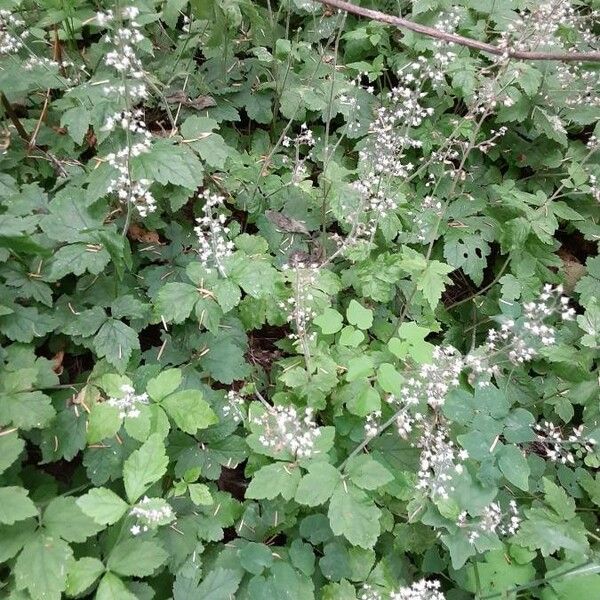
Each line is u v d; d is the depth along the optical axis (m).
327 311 0.65
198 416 0.56
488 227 0.83
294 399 0.66
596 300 0.81
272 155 0.85
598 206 0.91
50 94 0.80
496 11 0.94
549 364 0.76
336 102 0.87
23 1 0.81
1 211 0.64
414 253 0.73
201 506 0.60
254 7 0.81
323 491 0.55
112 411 0.54
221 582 0.54
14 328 0.59
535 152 0.93
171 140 0.66
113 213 0.71
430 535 0.62
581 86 0.93
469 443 0.57
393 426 0.67
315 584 0.59
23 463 0.61
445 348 0.69
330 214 0.82
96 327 0.61
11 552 0.48
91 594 0.53
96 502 0.49
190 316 0.68
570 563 0.58
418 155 0.91
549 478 0.70
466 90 0.81
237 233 0.75
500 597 0.59
